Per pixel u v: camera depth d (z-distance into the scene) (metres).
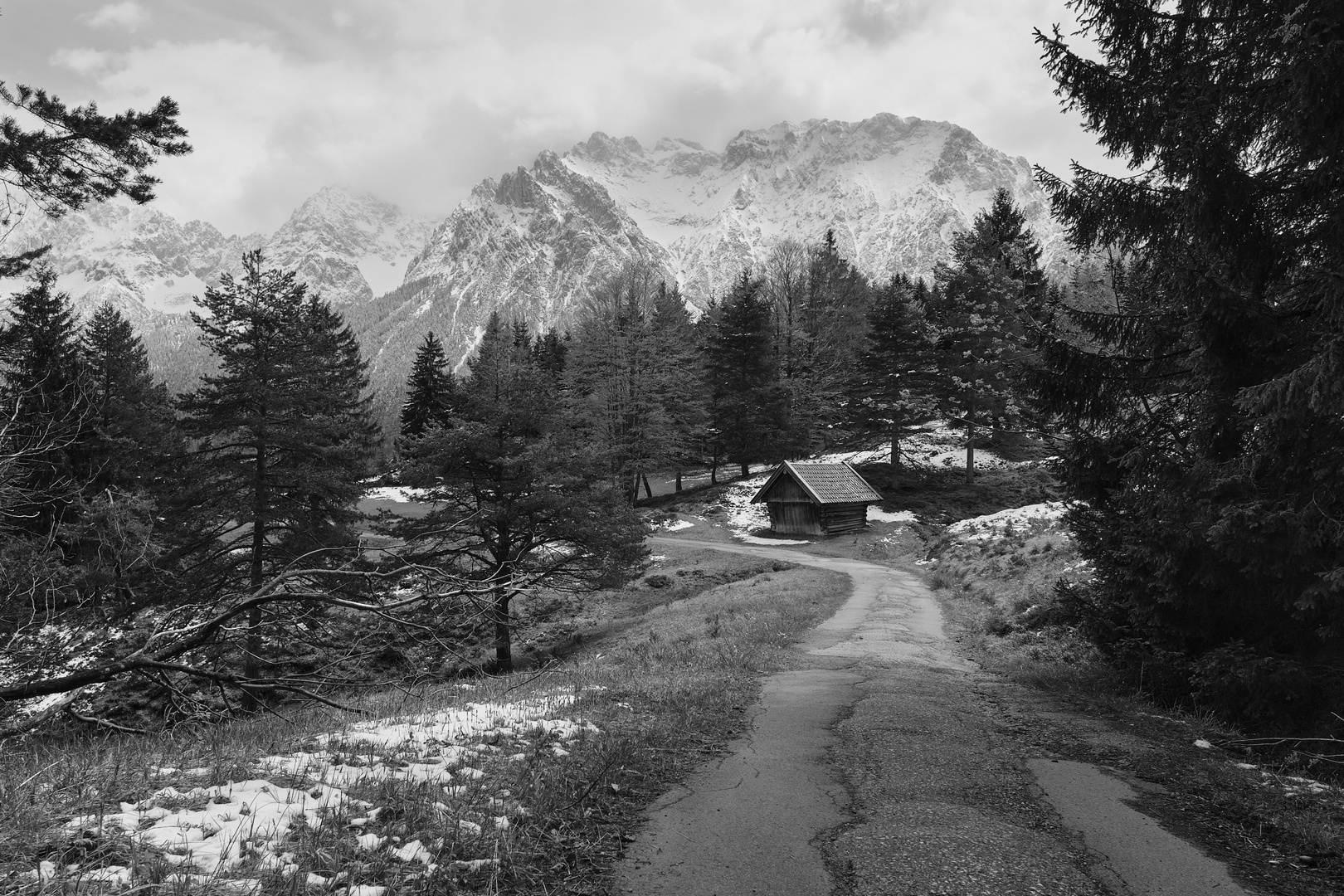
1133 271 10.77
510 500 24.20
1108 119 9.55
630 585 36.53
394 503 63.88
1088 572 18.25
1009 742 8.20
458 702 9.87
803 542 48.31
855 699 10.55
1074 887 4.58
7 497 9.15
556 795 5.77
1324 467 7.32
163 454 21.77
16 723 6.62
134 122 12.56
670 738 7.93
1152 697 10.52
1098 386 10.38
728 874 4.64
